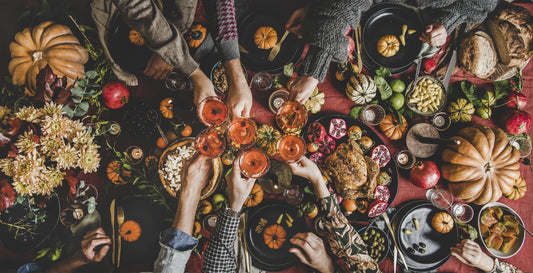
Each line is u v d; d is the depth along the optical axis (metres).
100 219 1.61
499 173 1.71
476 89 1.82
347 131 1.74
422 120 1.84
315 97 1.72
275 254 1.68
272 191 1.68
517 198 1.81
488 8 1.69
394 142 1.82
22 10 1.66
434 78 1.76
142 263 1.62
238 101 1.50
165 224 1.64
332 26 1.45
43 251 1.55
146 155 1.68
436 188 1.83
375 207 1.65
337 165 1.61
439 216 1.75
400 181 1.82
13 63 1.51
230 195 1.38
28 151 1.34
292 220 1.70
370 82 1.66
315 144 1.68
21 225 1.52
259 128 1.68
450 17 1.70
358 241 1.50
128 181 1.63
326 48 1.46
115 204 1.62
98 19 1.55
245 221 1.65
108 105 1.62
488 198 1.73
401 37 1.77
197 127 1.71
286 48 1.76
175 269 1.25
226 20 1.45
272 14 1.77
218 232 1.39
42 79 1.46
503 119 1.83
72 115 1.54
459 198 1.79
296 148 1.46
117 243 1.59
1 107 1.44
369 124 1.76
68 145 1.38
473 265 1.73
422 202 1.79
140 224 1.63
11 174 1.34
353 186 1.61
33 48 1.52
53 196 1.56
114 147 1.67
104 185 1.65
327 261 1.62
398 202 1.81
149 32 1.20
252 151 1.40
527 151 1.86
